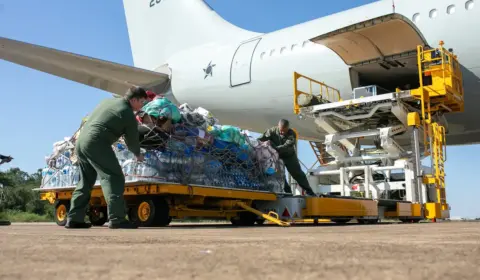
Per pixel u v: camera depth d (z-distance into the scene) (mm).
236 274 560
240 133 5059
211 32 15492
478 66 8711
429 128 6988
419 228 3020
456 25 8953
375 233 2139
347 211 5648
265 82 12320
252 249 996
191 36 16094
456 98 7605
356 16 10891
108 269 620
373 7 10680
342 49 8953
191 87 14398
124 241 1342
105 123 3457
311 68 11188
